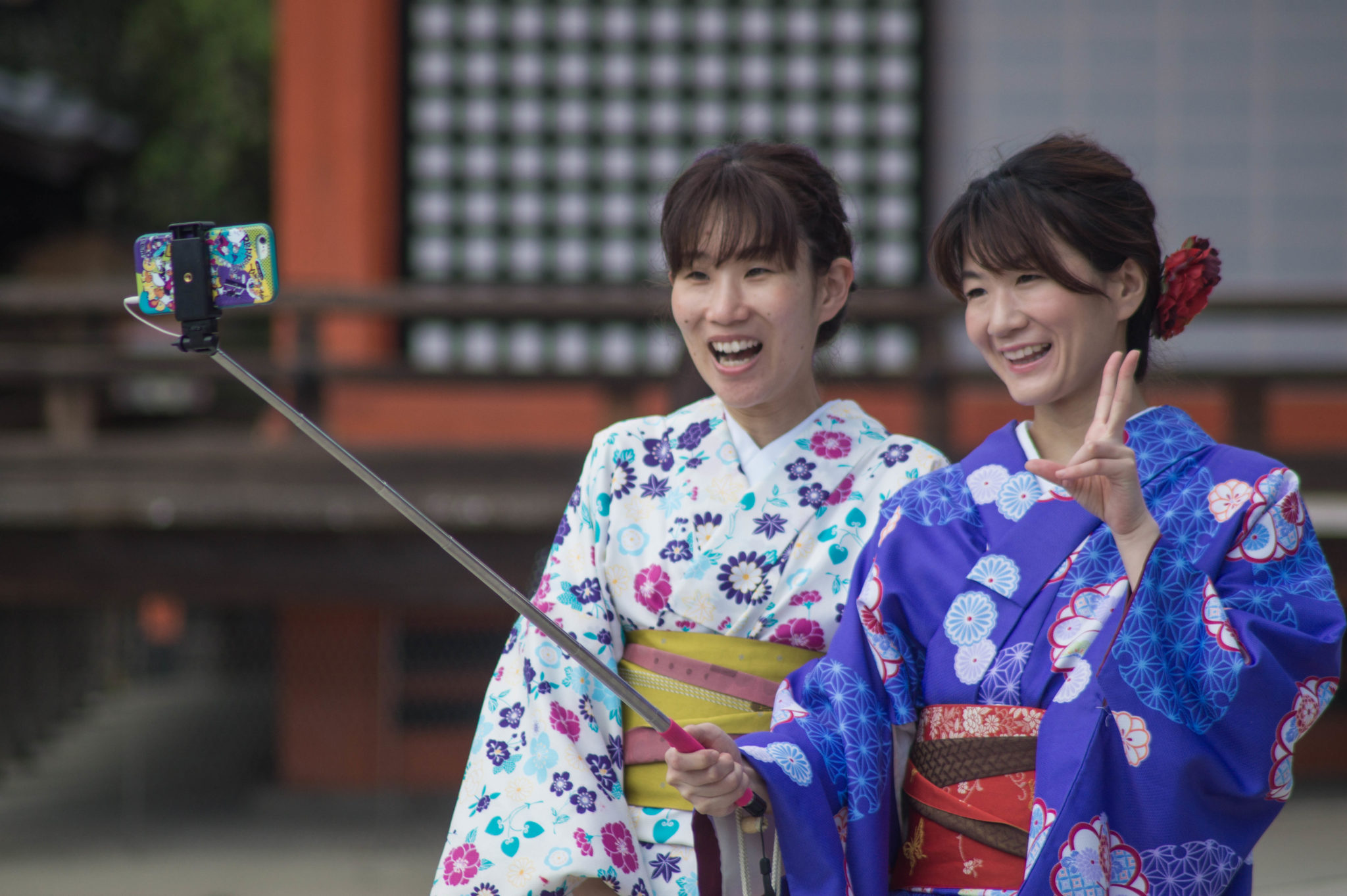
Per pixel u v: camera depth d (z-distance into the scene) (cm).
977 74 1516
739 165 393
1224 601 334
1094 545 352
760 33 1527
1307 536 346
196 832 1323
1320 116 1494
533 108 1530
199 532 1244
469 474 1251
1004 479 373
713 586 393
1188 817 324
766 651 391
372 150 1503
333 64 1502
